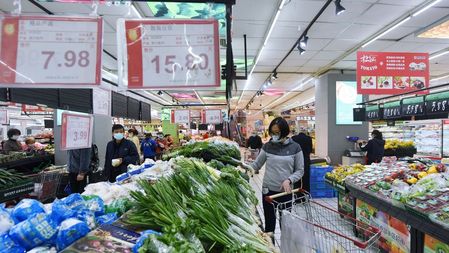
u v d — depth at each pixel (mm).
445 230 2021
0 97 3484
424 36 5148
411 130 7941
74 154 4316
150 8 3939
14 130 6602
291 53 7316
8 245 839
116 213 1249
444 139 6441
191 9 3721
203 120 11000
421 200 2381
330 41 6379
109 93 3529
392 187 2896
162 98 14680
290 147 3098
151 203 1200
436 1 4293
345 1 4379
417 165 3613
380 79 5742
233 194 1637
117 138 4262
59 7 4160
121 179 2088
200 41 1470
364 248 1517
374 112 7684
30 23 1372
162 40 1465
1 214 935
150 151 7891
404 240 2615
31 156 5711
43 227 899
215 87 1466
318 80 10062
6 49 1361
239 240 1118
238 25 5332
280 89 13672
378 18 5035
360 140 8945
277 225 3838
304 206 2227
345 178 3889
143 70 1460
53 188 4023
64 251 858
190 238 948
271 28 5367
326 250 1576
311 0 4352
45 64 1375
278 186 3008
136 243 897
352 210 3816
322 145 9656
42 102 4125
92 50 1394
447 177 2781
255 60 7961
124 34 1453
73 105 4812
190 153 3510
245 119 18453
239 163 3375
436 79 10422
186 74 1467
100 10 4246
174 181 1500
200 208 1220
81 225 948
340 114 9258
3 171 3357
